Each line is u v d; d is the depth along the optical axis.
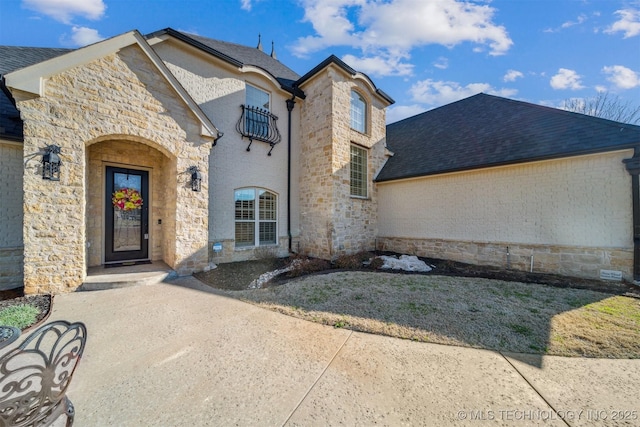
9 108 6.04
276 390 2.38
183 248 6.54
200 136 6.81
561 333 3.55
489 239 8.27
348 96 9.94
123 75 5.60
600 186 6.45
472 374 2.65
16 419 1.47
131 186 7.24
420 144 11.74
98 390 2.37
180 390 2.38
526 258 7.54
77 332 1.90
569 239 6.86
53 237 4.99
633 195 6.01
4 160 5.52
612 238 6.29
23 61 7.11
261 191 9.35
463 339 3.40
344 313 4.25
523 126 8.59
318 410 2.13
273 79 9.27
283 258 9.42
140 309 4.38
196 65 7.67
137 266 6.82
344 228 9.73
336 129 9.38
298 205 10.49
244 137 8.76
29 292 4.82
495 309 4.41
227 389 2.40
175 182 6.43
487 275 6.96
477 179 8.56
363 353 3.05
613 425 1.99
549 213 7.17
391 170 11.13
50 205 4.94
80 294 5.09
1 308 4.16
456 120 11.64
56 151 4.90
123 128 5.58
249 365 2.79
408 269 7.75
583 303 4.71
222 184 8.18
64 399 1.82
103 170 6.80
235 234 8.60
